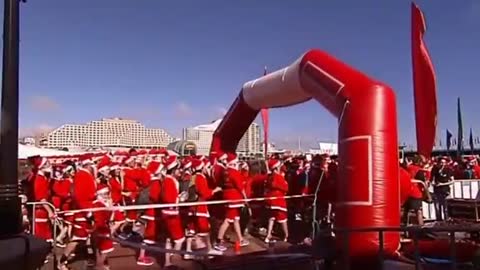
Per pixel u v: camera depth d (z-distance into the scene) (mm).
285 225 11125
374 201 7633
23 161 21562
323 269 7531
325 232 7617
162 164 9391
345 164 7992
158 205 8625
